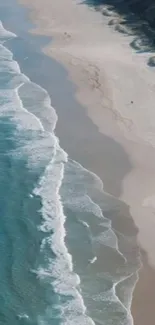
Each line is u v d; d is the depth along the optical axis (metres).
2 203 29.95
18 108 38.75
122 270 25.34
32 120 37.22
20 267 25.94
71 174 31.80
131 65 44.03
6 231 28.11
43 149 34.12
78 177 31.52
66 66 44.66
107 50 47.34
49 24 54.28
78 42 49.44
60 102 39.28
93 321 22.84
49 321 23.12
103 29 52.03
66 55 46.75
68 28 52.94
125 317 22.88
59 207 29.42
